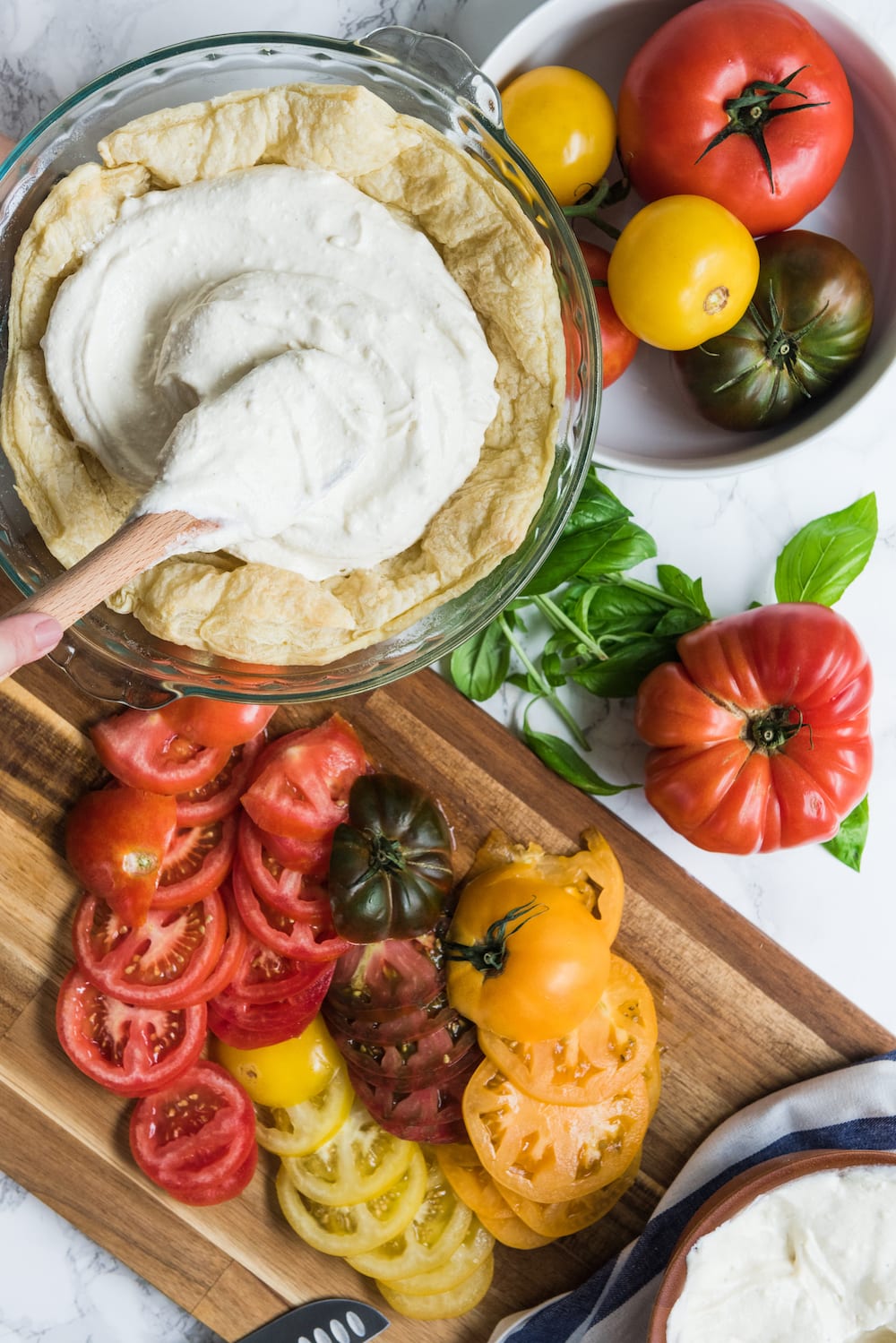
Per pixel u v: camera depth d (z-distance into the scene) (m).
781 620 0.87
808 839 0.89
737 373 0.86
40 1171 0.91
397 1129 0.90
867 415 0.94
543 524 0.83
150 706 0.84
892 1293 0.87
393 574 0.82
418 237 0.80
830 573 0.91
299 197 0.79
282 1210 0.91
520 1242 0.91
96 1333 0.98
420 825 0.88
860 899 0.95
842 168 0.89
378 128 0.79
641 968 0.91
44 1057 0.91
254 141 0.80
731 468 0.87
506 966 0.87
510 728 0.94
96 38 0.92
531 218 0.83
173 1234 0.91
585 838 0.91
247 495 0.75
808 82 0.83
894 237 0.89
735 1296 0.88
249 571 0.80
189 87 0.83
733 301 0.84
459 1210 0.92
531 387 0.82
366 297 0.79
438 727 0.90
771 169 0.83
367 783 0.88
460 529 0.81
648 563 0.94
